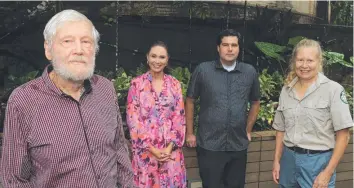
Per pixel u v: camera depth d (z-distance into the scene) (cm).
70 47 148
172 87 276
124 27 470
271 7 503
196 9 481
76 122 149
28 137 143
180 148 280
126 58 473
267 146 345
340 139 231
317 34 524
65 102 149
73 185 146
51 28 150
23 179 145
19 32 439
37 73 408
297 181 247
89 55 153
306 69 234
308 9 518
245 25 498
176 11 477
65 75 149
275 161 266
